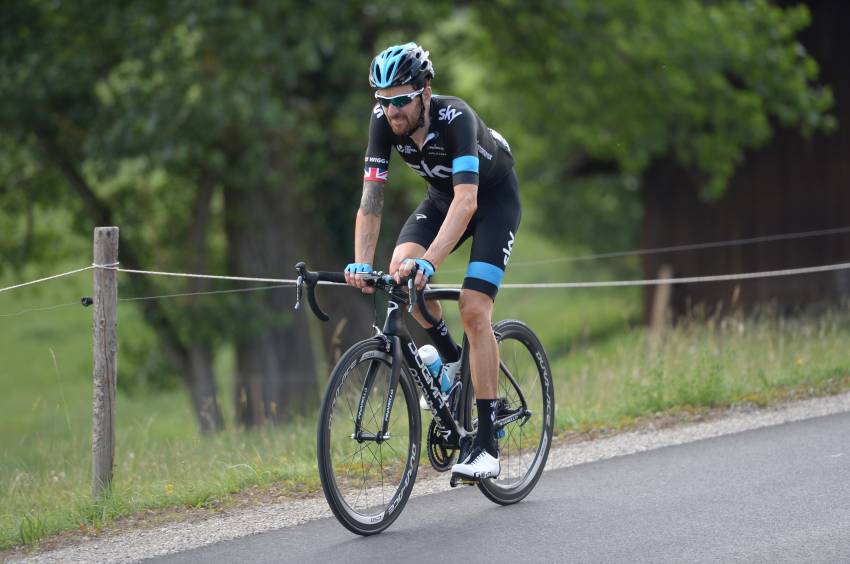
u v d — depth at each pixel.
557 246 99.38
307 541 12.78
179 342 41.44
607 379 22.14
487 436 13.26
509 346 14.59
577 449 16.89
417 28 43.56
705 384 19.52
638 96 46.47
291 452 18.16
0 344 60.62
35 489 16.73
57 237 46.41
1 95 37.44
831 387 20.25
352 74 41.12
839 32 51.06
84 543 13.25
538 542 12.36
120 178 42.66
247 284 41.41
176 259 42.06
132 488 15.58
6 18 38.22
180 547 12.84
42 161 41.50
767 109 49.12
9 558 12.84
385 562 11.88
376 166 13.06
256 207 41.34
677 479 14.74
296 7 37.47
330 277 12.02
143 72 36.25
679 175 60.50
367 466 14.98
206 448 20.19
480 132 13.13
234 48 34.25
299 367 41.94
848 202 51.28
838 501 13.30
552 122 51.59
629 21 44.66
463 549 12.21
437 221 14.05
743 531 12.38
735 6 45.75
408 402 13.12
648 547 12.01
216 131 35.03
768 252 51.53
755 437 16.84
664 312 36.41
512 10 45.22
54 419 21.22
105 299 14.81
